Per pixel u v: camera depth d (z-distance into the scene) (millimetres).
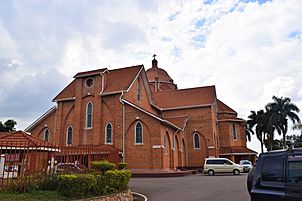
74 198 11164
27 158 11586
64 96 34812
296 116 56344
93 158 16266
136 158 29250
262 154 7289
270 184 6688
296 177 6324
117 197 12969
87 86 33375
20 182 11289
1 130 44406
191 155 40062
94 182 12219
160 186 19438
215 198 13883
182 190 17281
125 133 30156
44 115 34625
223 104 48312
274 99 58031
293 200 6152
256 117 62500
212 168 32656
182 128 37688
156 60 54844
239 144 44625
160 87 51250
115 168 17172
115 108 31250
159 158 28281
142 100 36188
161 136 29109
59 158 13789
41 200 10305
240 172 32125
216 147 41062
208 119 40375
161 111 43000
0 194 10531
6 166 11969
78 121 32406
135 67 35844
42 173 12430
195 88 44750
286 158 6668
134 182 22172
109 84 33469
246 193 15242
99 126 31266
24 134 14477
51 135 34031
